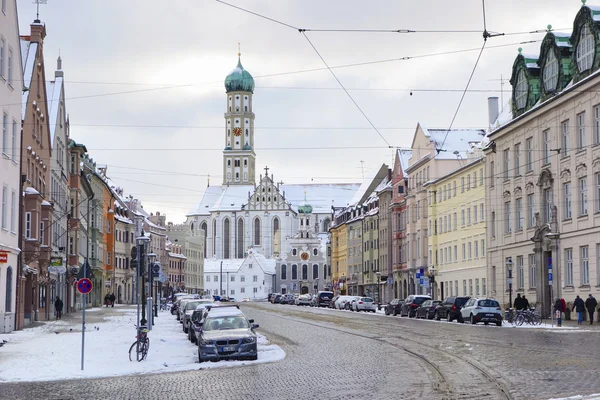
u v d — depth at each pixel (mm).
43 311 59938
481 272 75875
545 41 60562
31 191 50094
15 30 46562
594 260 53312
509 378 20344
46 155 61406
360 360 26594
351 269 141875
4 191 44312
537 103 63688
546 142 61469
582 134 55500
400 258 106312
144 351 28250
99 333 43750
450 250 86125
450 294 85938
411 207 99875
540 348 29312
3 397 19078
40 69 58812
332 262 161500
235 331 28547
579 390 17562
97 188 100875
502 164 69812
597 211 53094
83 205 89812
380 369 23531
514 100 67875
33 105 54781
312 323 55375
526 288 64500
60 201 70625
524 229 64938
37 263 54344
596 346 30000
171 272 182250
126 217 129750
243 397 18297
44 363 27031
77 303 84938
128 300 131875
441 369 23094
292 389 19453
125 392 19781
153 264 49219
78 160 81562
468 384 19500
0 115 42906
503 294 69562
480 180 76375
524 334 39188
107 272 112562
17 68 47281
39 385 21609
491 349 29500
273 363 26469
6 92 44344
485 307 51219
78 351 31859
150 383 21641
